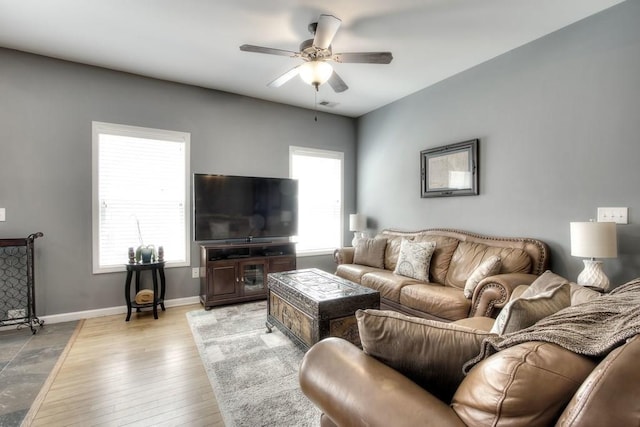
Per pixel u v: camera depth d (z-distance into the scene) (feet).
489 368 2.73
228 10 8.17
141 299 11.32
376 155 16.24
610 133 8.11
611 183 8.11
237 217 13.65
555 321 3.23
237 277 12.85
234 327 10.42
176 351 8.70
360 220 16.02
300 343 8.06
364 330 3.76
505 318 3.89
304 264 16.24
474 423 2.61
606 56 8.16
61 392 6.78
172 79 12.53
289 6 8.01
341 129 17.24
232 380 7.22
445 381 3.43
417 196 13.92
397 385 3.14
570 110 8.87
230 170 14.05
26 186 10.45
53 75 10.77
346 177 17.46
